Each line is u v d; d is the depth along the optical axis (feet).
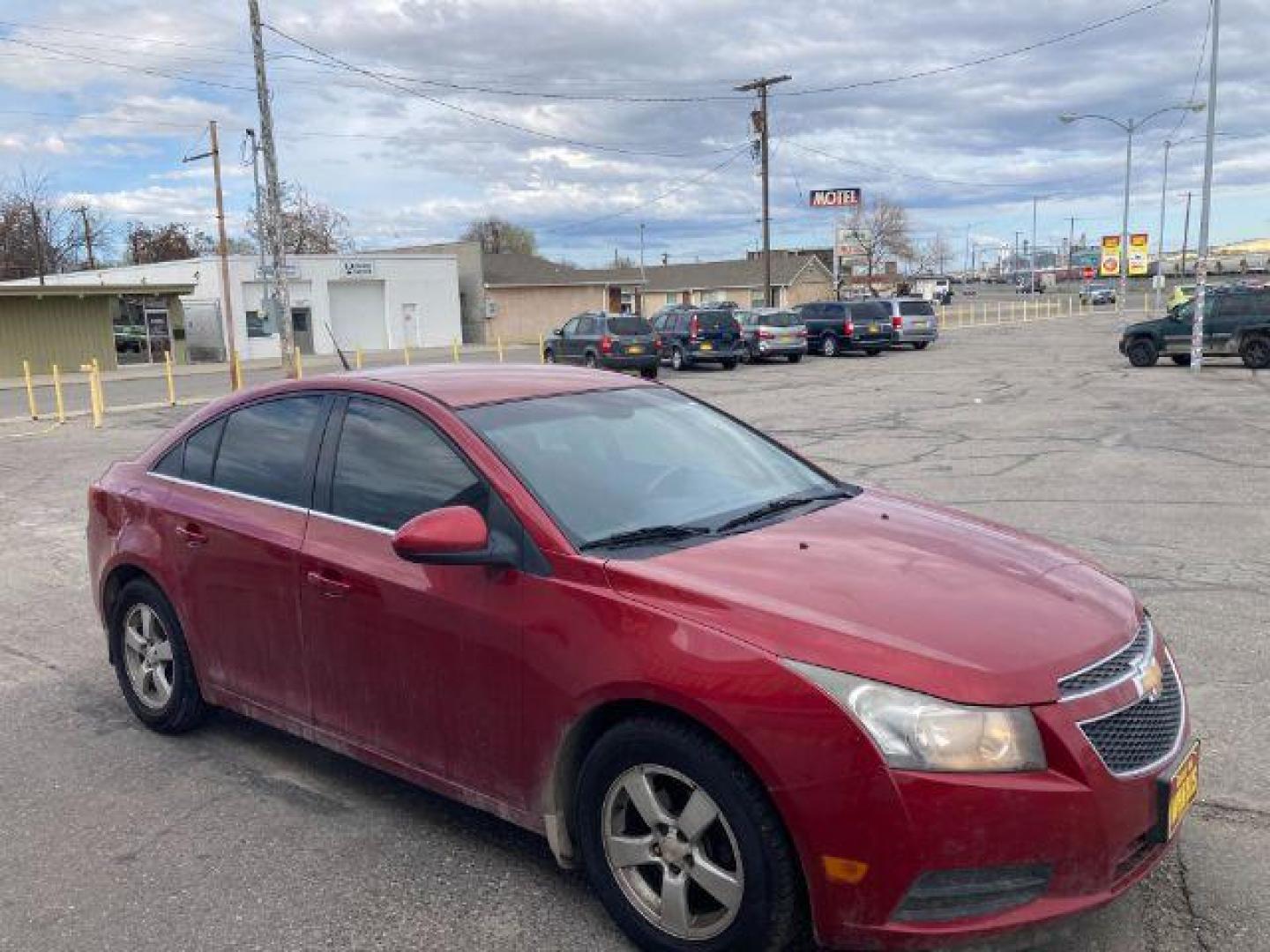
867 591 9.95
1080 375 80.64
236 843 12.59
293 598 13.04
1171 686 10.28
